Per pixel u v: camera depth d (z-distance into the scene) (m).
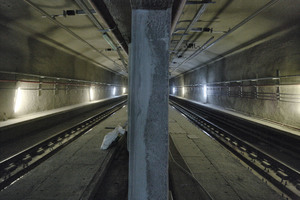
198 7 4.38
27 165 3.64
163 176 1.15
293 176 3.21
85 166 3.00
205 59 11.48
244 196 2.39
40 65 6.52
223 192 2.48
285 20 4.55
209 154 3.91
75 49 8.61
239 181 2.78
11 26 4.90
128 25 2.59
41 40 6.38
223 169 3.19
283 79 5.16
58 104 8.17
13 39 5.12
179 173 2.80
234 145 5.28
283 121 5.18
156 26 1.10
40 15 4.71
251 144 4.91
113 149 3.84
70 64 9.17
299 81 4.59
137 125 1.15
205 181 2.77
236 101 8.31
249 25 5.39
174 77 29.44
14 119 5.18
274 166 3.67
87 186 2.39
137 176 1.16
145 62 1.12
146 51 1.11
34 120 5.62
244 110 7.55
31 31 5.55
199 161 3.52
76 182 2.49
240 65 7.82
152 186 1.15
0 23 4.59
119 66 15.92
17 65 5.33
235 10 4.50
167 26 1.10
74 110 8.86
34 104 6.32
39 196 2.15
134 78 1.14
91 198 2.28
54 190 2.28
